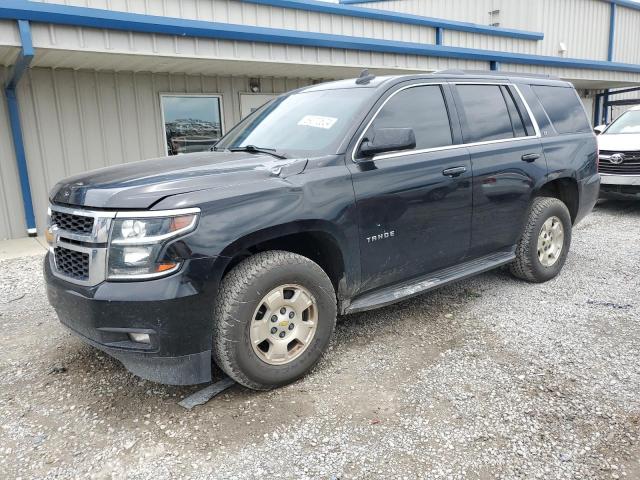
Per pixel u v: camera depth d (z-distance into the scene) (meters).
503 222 4.56
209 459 2.62
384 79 3.96
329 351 3.76
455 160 4.07
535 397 3.07
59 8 6.17
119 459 2.64
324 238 3.39
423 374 3.38
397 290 3.90
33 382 3.44
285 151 3.68
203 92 9.43
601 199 9.84
